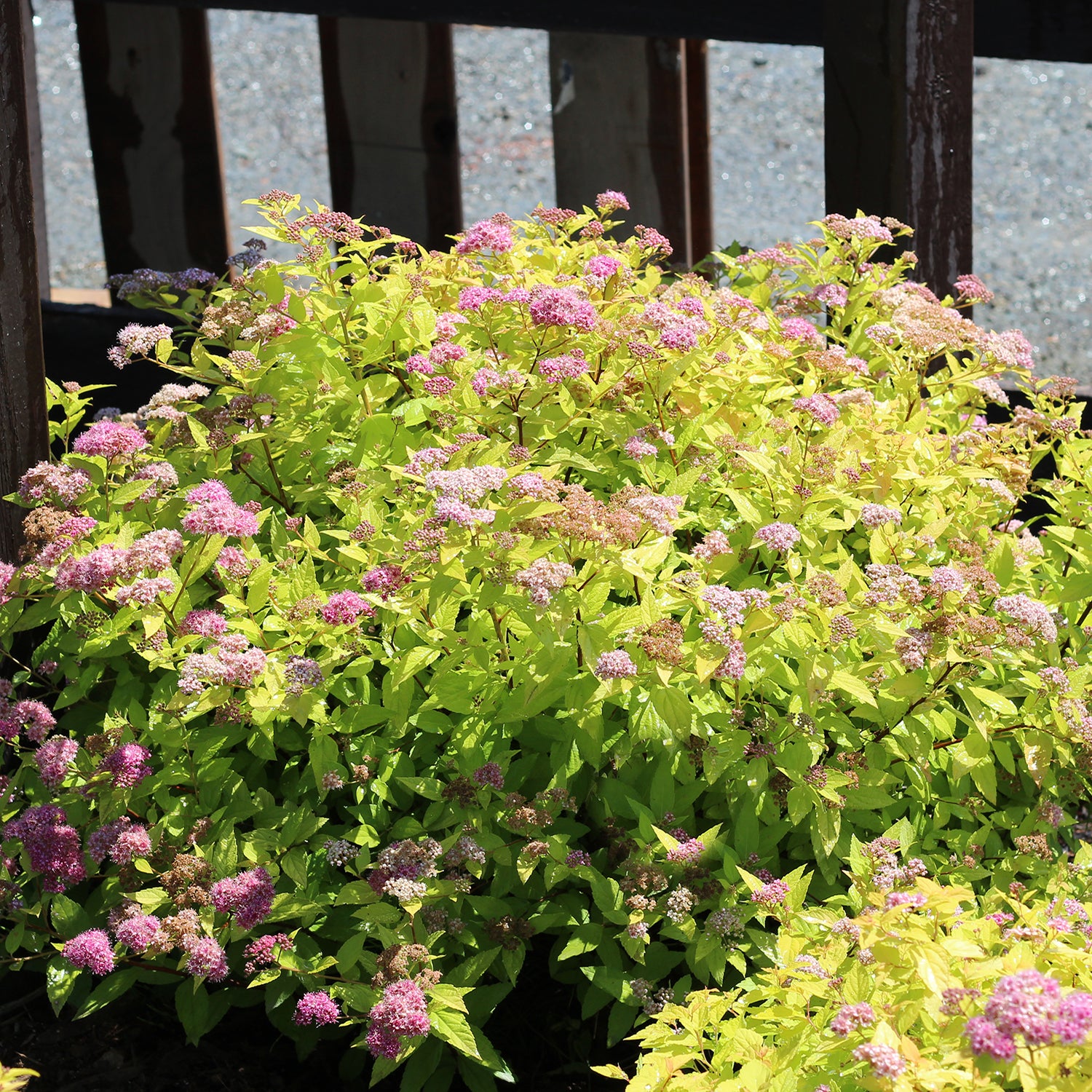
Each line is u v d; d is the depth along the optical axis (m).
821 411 2.46
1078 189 9.99
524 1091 2.44
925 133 3.36
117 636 2.41
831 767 2.31
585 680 2.26
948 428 2.96
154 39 4.66
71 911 2.32
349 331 2.81
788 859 2.50
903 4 3.25
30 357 2.67
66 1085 2.42
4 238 2.59
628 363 2.61
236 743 2.49
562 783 2.30
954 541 2.48
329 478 2.57
